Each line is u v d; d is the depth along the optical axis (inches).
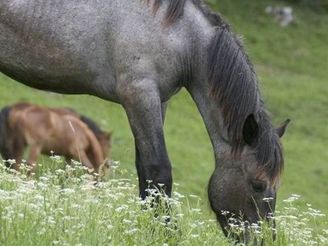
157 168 531.5
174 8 531.5
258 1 2463.1
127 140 1453.0
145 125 531.2
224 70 536.1
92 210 466.9
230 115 535.2
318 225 574.2
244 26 2336.4
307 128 1827.0
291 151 1657.2
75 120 1157.7
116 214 474.6
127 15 529.3
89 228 442.9
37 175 600.4
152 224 480.7
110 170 613.3
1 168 572.1
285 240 501.0
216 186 539.2
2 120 1147.9
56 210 454.9
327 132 1811.0
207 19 542.9
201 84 543.2
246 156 534.0
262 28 2353.6
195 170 1428.4
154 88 531.2
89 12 533.0
